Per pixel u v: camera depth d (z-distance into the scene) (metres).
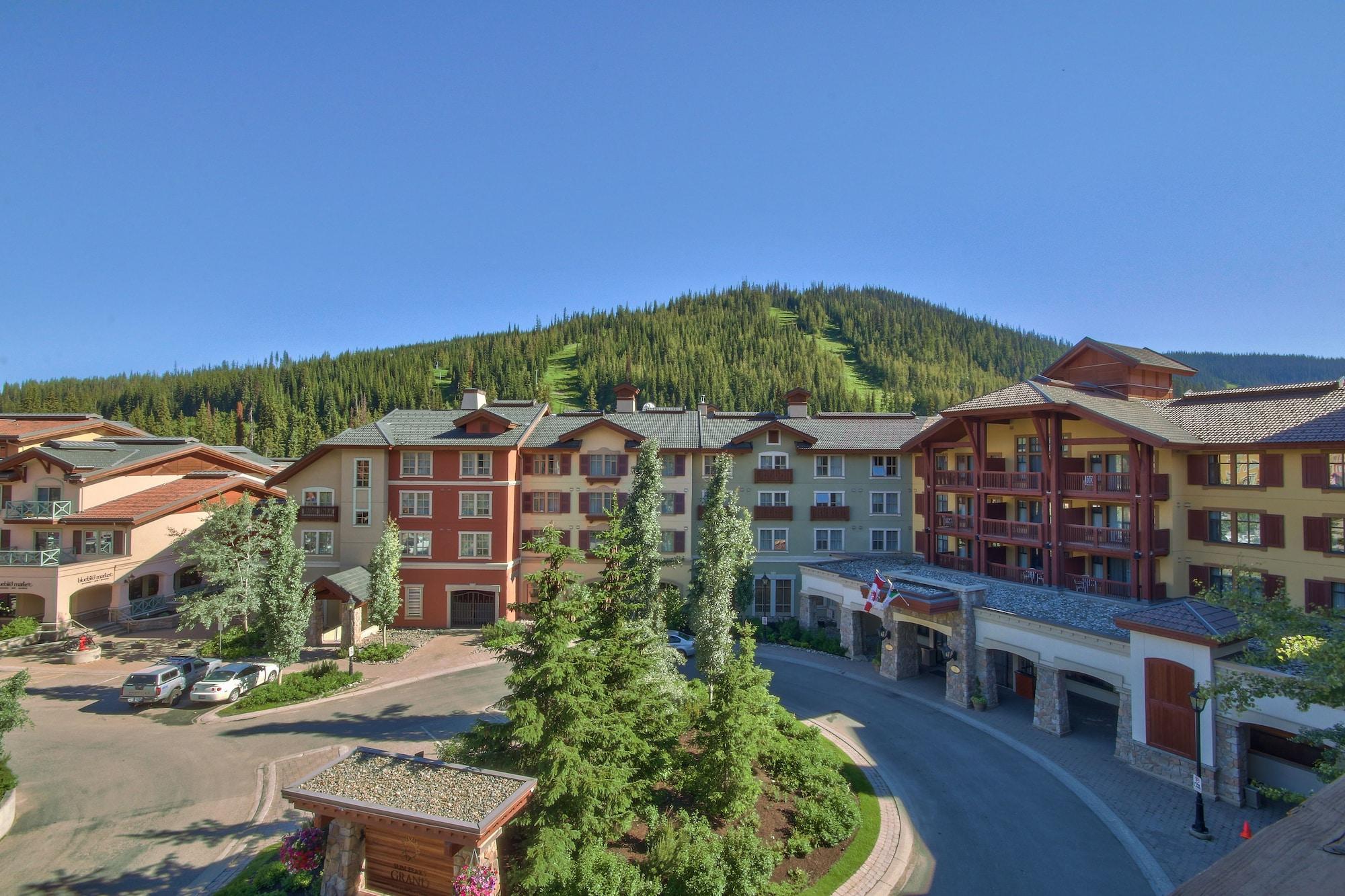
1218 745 22.47
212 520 37.59
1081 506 38.03
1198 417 34.72
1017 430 40.72
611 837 16.64
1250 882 3.62
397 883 15.08
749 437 46.66
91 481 44.22
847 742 27.11
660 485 31.39
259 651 37.41
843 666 37.22
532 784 15.25
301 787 15.26
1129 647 25.14
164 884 17.73
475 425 45.31
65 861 18.75
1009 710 30.81
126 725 28.41
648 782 18.36
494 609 44.59
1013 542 38.09
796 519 47.19
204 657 36.94
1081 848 19.86
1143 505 32.72
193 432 109.81
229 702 30.94
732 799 18.55
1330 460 28.73
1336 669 13.59
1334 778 15.10
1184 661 23.27
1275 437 30.12
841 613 40.62
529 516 46.16
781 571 46.62
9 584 38.91
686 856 15.84
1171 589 33.34
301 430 110.00
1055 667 27.98
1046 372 42.19
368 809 14.36
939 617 32.88
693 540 46.19
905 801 22.58
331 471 44.72
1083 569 37.59
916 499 47.22
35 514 42.69
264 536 39.06
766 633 42.09
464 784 15.23
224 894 16.59
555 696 16.22
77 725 28.30
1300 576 29.52
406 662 37.03
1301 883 3.53
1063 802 22.45
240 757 25.27
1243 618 16.59
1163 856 19.41
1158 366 38.38
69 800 22.09
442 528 44.09
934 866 18.97
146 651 38.44
